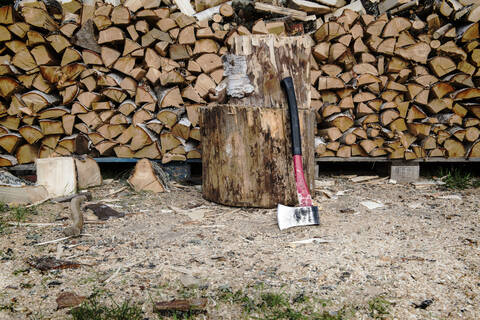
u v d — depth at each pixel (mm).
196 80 3820
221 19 3893
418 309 1552
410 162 3928
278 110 2910
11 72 3674
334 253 2102
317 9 4000
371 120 3857
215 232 2492
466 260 1961
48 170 3371
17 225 2611
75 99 3854
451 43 3707
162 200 3326
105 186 3805
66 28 3674
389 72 3846
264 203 2975
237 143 2945
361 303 1604
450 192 3477
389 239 2303
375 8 4082
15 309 1581
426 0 3852
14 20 3582
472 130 3771
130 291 1725
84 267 1966
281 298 1629
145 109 3777
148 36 3705
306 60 3094
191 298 1658
